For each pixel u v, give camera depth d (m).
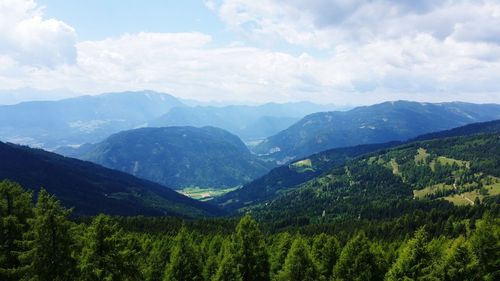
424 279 53.12
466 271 55.69
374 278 66.00
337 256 76.31
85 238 42.97
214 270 69.06
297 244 61.44
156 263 82.38
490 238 58.22
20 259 39.16
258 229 59.81
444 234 167.00
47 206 40.31
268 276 58.53
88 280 41.00
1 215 45.09
